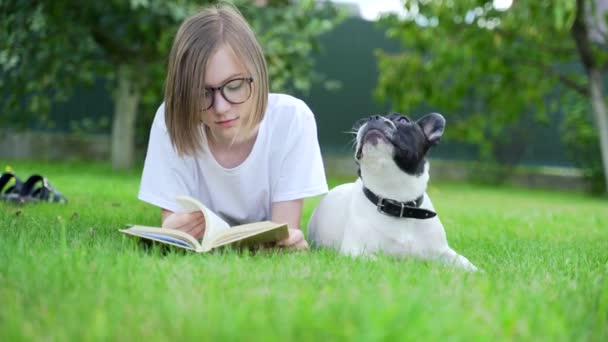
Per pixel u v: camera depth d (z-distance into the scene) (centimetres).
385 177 312
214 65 297
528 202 913
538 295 215
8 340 158
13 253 250
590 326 189
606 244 426
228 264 248
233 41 301
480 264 316
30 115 1068
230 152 342
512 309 190
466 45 1153
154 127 351
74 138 1239
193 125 313
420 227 317
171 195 344
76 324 166
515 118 1305
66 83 1014
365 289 209
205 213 299
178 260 260
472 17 1147
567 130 1324
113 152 1080
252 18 941
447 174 1398
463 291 216
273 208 351
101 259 244
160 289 206
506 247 378
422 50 1220
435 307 187
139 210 494
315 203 678
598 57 1178
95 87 1233
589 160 1291
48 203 492
